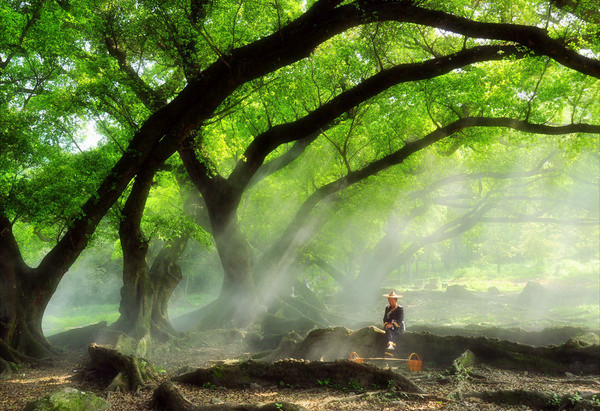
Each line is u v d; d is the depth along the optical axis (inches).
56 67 623.8
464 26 545.3
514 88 727.1
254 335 714.2
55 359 582.6
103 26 652.1
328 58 737.6
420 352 506.3
